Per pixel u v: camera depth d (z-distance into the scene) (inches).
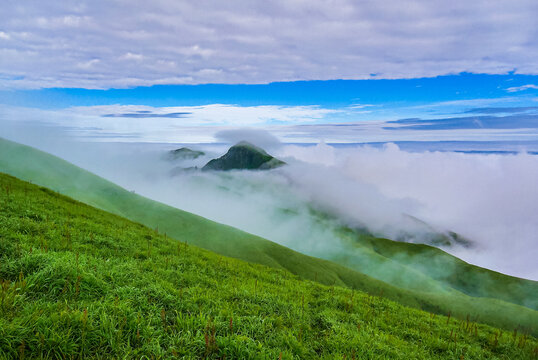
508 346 578.9
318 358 374.0
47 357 258.4
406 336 556.4
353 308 658.2
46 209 889.5
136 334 317.7
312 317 526.6
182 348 311.1
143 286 453.4
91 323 303.3
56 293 356.8
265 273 936.3
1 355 248.1
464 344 548.1
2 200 813.2
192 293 490.0
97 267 467.2
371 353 399.9
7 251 453.4
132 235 935.0
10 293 322.7
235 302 496.4
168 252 838.5
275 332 406.9
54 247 565.9
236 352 323.6
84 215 1047.6
